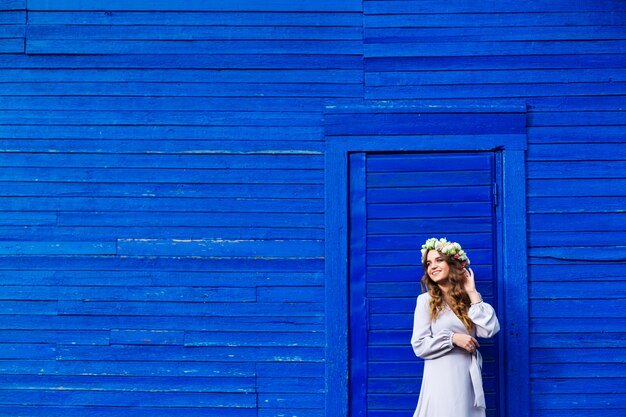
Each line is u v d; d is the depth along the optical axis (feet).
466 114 17.90
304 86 18.17
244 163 18.11
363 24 18.20
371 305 17.74
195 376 17.83
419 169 17.88
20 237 18.12
